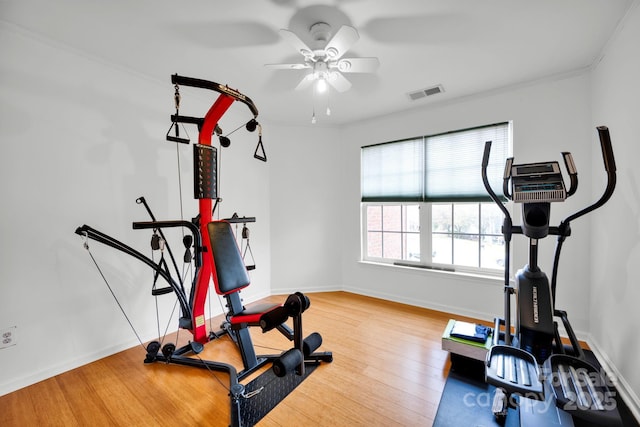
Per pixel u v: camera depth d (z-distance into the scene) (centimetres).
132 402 171
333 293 379
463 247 306
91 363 213
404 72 242
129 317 239
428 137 318
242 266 222
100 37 192
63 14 168
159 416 159
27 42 186
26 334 187
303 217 384
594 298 223
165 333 255
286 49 208
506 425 151
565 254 245
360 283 375
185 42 199
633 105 162
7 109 180
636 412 155
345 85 213
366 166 369
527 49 208
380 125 351
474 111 286
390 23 178
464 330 213
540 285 173
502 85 266
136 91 242
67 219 205
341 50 173
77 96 209
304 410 163
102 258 223
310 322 284
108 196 226
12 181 182
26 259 188
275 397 174
